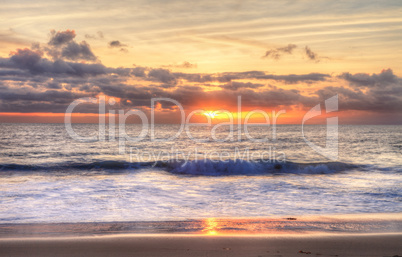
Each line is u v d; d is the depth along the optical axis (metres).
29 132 61.34
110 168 20.62
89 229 7.48
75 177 17.03
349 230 7.52
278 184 15.12
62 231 7.28
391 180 16.36
